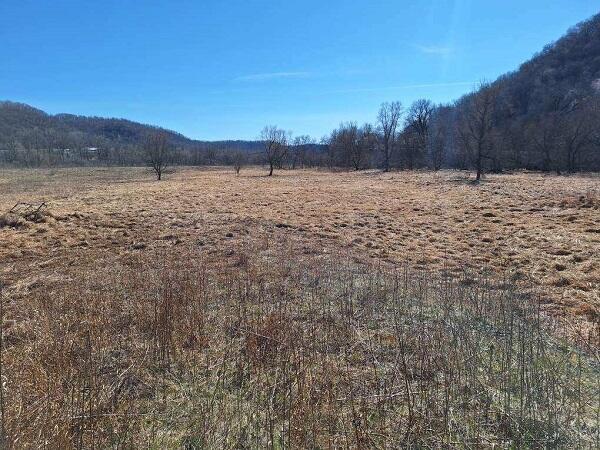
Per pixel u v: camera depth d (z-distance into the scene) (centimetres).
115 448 335
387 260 1042
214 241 1219
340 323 588
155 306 578
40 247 1122
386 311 648
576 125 4500
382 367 470
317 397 399
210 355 502
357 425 359
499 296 695
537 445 335
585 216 1433
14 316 641
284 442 344
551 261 970
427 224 1491
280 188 2788
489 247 1142
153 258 1038
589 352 511
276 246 1180
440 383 430
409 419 362
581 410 380
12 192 2734
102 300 675
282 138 6034
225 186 2966
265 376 446
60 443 311
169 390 433
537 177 3212
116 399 402
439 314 630
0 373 398
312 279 830
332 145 7131
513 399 397
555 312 664
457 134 4753
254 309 649
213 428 365
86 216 1488
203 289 723
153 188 2802
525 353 488
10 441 304
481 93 3394
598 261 937
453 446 340
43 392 382
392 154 6147
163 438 356
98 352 484
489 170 4372
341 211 1778
